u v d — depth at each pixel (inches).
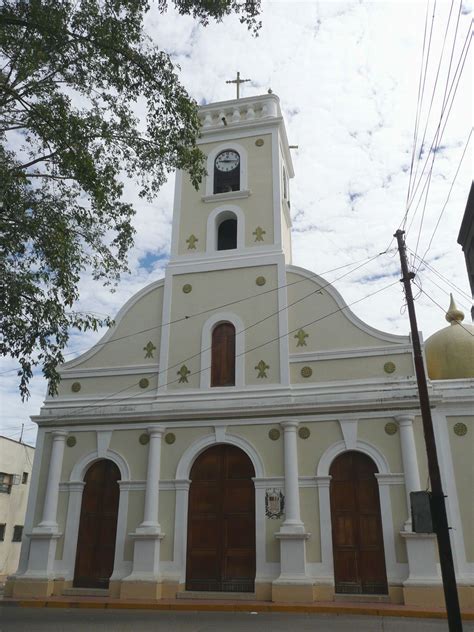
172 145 520.1
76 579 650.8
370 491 618.5
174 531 639.1
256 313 725.9
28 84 474.3
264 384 684.7
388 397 632.4
